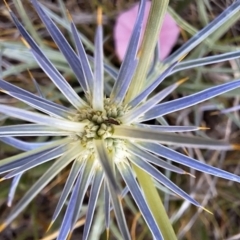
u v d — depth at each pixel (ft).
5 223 0.39
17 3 0.64
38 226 0.83
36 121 0.39
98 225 0.69
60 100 0.76
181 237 0.79
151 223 0.44
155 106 0.43
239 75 0.75
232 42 0.79
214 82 0.80
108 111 0.43
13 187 0.55
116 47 0.77
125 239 0.40
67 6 0.79
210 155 0.81
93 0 0.77
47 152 0.43
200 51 0.67
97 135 0.42
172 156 0.43
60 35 0.45
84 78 0.46
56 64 0.69
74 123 0.41
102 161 0.37
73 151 0.42
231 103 0.79
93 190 0.45
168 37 0.73
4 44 0.65
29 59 0.69
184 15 0.79
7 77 0.78
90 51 0.80
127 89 0.45
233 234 0.83
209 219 0.82
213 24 0.55
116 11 0.77
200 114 0.78
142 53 0.46
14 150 0.76
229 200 0.82
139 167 0.45
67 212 0.45
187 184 0.81
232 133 0.82
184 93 0.77
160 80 0.43
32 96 0.43
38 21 0.79
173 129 0.44
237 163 0.82
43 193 0.81
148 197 0.46
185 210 0.81
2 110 0.37
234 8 0.54
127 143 0.43
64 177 0.77
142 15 0.43
